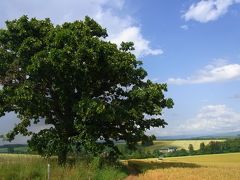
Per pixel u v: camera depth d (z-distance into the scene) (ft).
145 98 127.65
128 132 131.34
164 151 484.74
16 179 69.72
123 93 133.80
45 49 116.57
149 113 129.39
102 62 118.11
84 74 116.67
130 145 135.85
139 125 132.57
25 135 122.31
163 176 103.14
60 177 73.82
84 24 120.57
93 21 132.77
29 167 75.31
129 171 123.85
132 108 125.80
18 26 121.90
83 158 108.17
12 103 117.70
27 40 116.98
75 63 111.34
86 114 111.55
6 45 124.88
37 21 124.16
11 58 123.65
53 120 126.72
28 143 120.88
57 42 112.37
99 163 98.58
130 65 124.26
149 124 133.49
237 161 320.29
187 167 140.36
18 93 113.80
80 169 84.17
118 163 127.24
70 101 123.75
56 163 89.25
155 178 98.43
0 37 122.93
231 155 396.57
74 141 117.19
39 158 91.76
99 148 115.14
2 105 120.26
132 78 134.72
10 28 122.31
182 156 419.33
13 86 121.70
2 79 123.75
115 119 120.47
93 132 119.14
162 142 593.42
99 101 113.91
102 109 111.04
